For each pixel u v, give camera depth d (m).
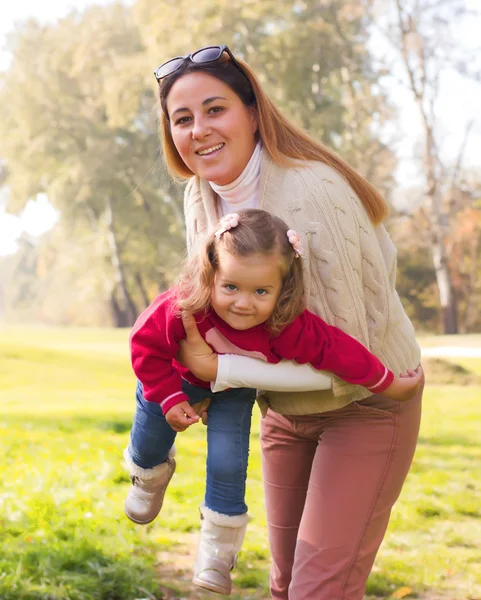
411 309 43.78
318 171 2.43
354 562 2.45
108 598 4.13
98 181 40.12
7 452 7.26
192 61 2.44
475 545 5.29
